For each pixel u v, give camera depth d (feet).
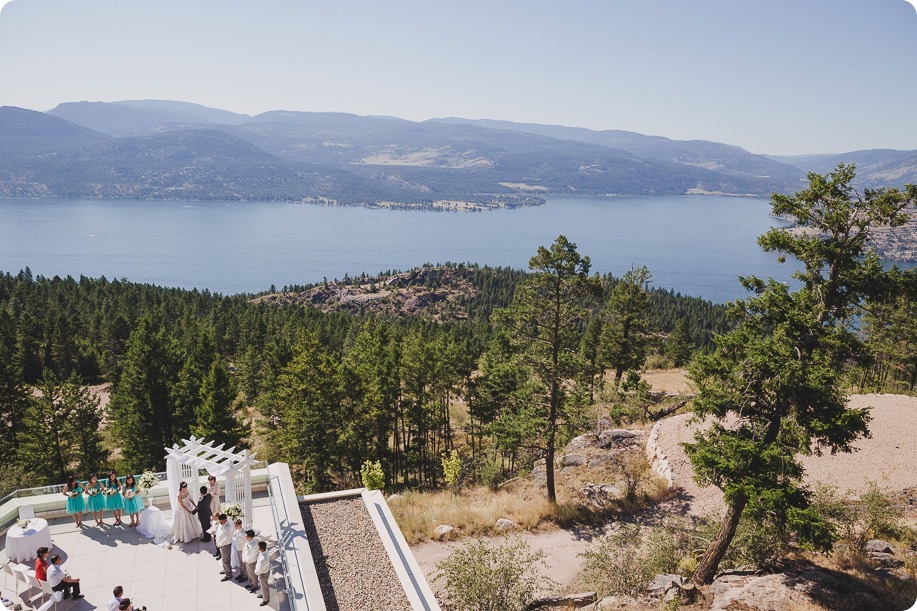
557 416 90.63
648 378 184.44
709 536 64.23
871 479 80.79
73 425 146.41
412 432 172.76
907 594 47.09
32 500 52.90
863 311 49.85
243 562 44.83
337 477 152.46
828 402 46.78
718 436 54.34
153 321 317.83
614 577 58.34
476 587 53.16
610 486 92.53
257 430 195.93
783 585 49.21
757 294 52.31
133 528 52.60
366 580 53.21
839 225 48.01
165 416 152.46
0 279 412.36
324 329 317.01
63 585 42.29
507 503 88.94
